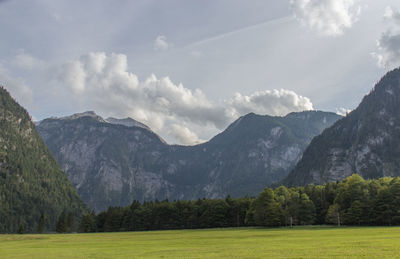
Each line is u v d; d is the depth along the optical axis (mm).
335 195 157500
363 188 135625
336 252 41469
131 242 78062
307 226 133000
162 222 183250
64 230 196500
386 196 118562
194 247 57156
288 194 163750
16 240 103625
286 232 97375
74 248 64500
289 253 42656
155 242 74812
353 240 57719
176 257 43062
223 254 44469
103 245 70500
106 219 194375
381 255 37375
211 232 119500
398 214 114500
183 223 181750
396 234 69500
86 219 197375
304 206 143875
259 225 152375
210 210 175125
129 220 188625
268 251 45875
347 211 131000
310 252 42594
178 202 199125
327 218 134500
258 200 145000
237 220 167750
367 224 123438
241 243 62281
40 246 73375
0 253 57906
